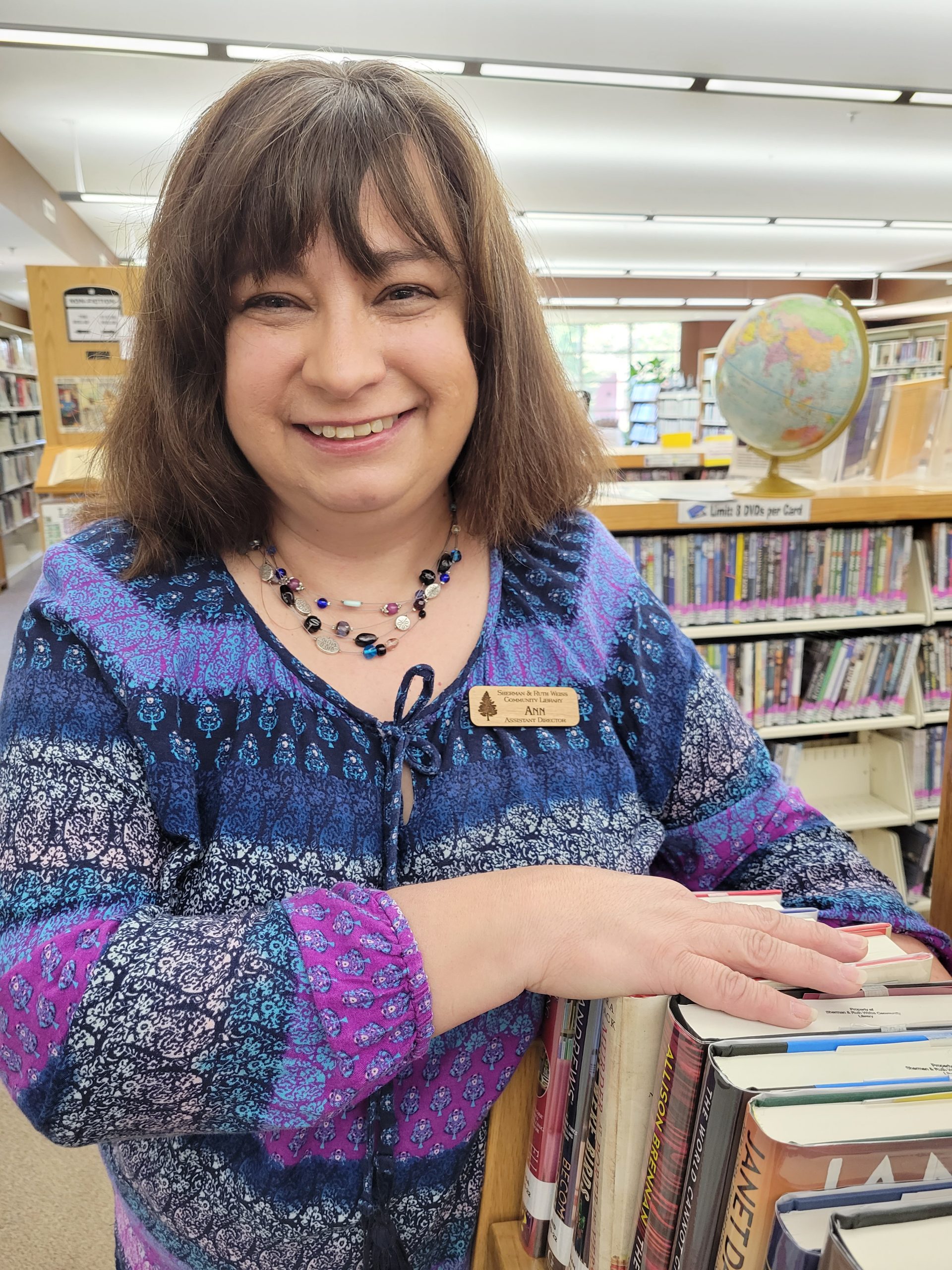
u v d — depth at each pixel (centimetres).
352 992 52
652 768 84
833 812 221
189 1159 68
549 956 58
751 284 1548
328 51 79
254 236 62
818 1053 55
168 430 72
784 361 174
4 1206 173
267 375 65
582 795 75
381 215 63
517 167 848
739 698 212
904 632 222
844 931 70
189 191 67
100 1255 162
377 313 66
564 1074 69
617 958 59
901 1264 41
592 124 728
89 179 832
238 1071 51
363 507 69
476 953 57
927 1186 47
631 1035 60
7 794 62
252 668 69
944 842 99
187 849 66
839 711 218
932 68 615
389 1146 68
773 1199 49
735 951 59
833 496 188
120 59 565
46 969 53
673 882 65
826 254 1344
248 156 62
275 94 65
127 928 55
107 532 76
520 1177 75
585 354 1725
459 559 82
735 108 699
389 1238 68
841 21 546
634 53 581
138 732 65
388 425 68
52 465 225
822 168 873
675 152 811
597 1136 65
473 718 74
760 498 184
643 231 1135
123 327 79
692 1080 55
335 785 68
